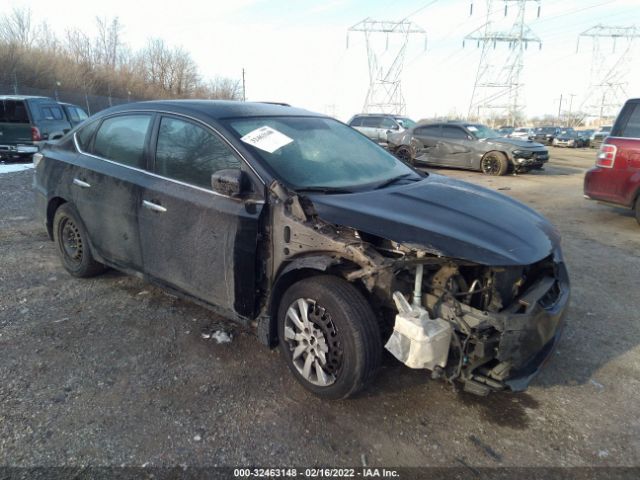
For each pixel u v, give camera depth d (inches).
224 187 117.5
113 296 166.1
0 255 204.8
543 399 116.7
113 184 151.9
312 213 112.3
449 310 100.7
